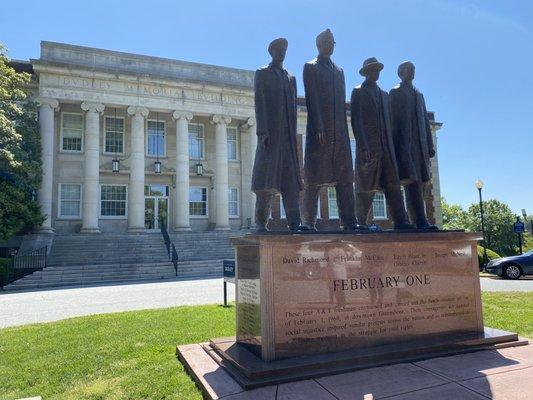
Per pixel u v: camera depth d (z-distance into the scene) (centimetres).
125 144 3403
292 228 684
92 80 3122
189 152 3625
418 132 788
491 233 5709
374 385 493
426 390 476
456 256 680
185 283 2009
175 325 931
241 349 618
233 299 1415
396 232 662
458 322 664
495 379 504
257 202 701
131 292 1695
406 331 624
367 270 611
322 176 700
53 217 3114
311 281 577
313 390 482
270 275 560
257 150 696
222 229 3350
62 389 573
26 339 852
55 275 2242
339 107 714
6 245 2823
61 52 3125
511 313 980
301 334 564
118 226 3306
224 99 3497
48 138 2936
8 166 2398
